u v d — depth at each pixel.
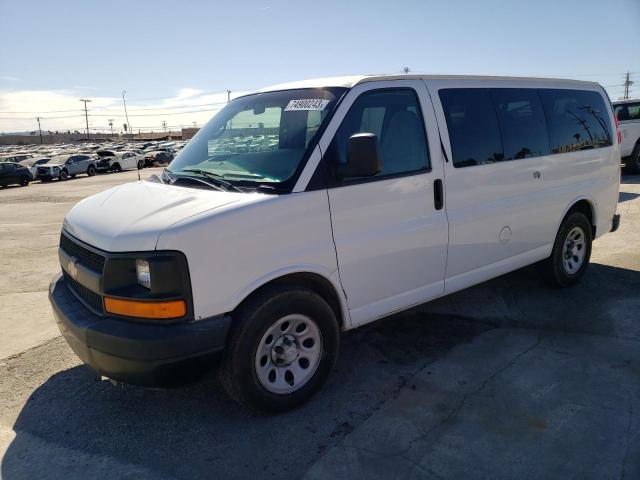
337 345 3.46
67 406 3.49
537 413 3.22
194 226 2.80
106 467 2.85
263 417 3.28
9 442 3.10
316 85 3.69
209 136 4.06
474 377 3.69
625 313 4.74
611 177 5.70
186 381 2.89
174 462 2.87
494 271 4.48
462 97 4.15
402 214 3.67
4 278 6.78
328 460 2.84
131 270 2.86
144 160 44.56
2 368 4.07
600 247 7.00
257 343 3.06
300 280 3.32
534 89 4.82
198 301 2.82
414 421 3.18
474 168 4.12
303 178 3.19
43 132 149.88
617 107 13.88
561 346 4.13
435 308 5.00
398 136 3.69
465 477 2.68
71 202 17.84
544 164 4.78
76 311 3.12
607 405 3.28
